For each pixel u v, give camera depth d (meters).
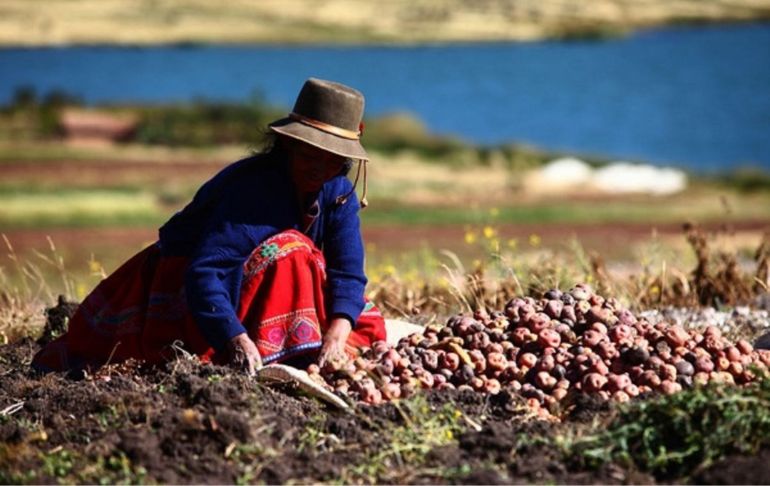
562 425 18.81
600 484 17.14
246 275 21.53
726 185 181.62
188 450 17.88
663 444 17.89
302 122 21.30
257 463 17.56
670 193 170.62
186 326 22.12
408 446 17.91
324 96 21.27
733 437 17.78
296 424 18.91
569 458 17.81
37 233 111.25
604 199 159.62
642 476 17.27
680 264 37.09
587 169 188.38
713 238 36.75
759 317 30.02
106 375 21.98
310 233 22.36
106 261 89.50
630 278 33.81
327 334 21.86
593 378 20.27
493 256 32.75
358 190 154.50
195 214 22.33
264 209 21.62
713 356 21.23
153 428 18.53
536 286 31.48
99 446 18.00
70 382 22.16
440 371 21.28
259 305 21.58
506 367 21.23
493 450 18.02
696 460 17.70
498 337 21.94
